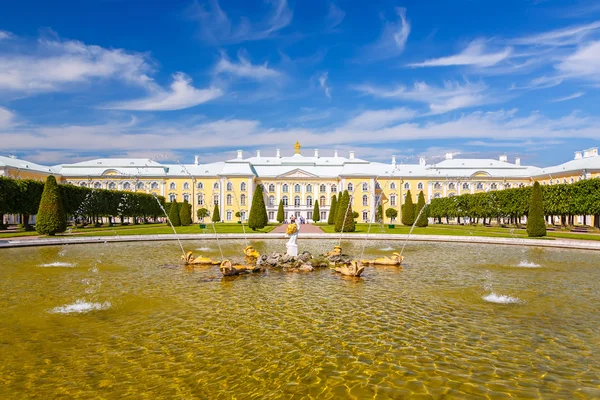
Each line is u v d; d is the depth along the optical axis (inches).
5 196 1881.2
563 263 962.7
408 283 721.0
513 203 2495.1
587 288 677.9
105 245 1375.5
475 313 526.0
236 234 1784.0
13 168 3029.0
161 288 674.8
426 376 342.3
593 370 354.9
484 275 800.9
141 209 2957.7
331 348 401.7
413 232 2030.0
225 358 378.0
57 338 430.9
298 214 3828.7
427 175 3722.9
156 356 382.9
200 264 920.9
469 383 330.3
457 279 759.1
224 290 660.7
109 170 3693.4
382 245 1430.9
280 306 558.9
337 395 311.4
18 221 3026.6
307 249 1311.5
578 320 497.0
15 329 460.1
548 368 358.6
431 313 525.7
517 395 312.0
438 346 408.2
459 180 3722.9
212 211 3789.4
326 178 3826.3
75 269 862.5
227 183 3678.6
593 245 1258.6
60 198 1615.4
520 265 930.7
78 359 376.5
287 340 423.5
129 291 649.6
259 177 3809.1
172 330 455.5
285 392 315.9
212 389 320.8
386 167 3887.8
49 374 346.3
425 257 1080.8
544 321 492.1
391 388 322.0
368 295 625.9
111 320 492.7
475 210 2893.7
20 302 577.0
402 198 3725.4
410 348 402.3
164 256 1078.4
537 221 1615.4
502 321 491.5
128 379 337.1
